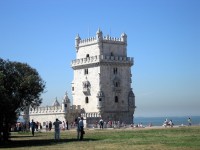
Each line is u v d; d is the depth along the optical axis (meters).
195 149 41.25
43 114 140.75
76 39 140.38
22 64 66.81
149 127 106.69
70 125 124.75
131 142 52.12
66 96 133.00
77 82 138.00
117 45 136.12
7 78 63.44
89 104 132.75
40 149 46.53
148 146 45.75
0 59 64.50
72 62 139.12
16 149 47.59
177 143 48.31
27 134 87.06
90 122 125.56
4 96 57.94
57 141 59.38
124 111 134.00
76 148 46.22
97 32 132.00
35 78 65.44
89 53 135.50
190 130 77.00
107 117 129.75
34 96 66.50
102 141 55.69
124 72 135.62
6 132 61.56
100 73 129.62
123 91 134.62
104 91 130.12
